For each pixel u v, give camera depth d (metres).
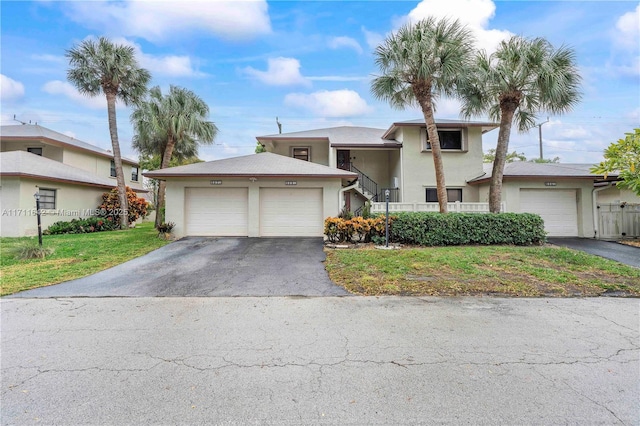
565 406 2.27
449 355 3.08
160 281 6.16
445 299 4.93
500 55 10.81
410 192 15.16
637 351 3.17
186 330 3.76
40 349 3.23
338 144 15.48
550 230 12.95
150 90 16.22
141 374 2.73
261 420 2.14
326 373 2.75
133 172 25.12
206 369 2.82
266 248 9.66
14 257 8.29
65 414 2.20
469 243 10.43
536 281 5.89
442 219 10.33
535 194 13.04
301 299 5.02
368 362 2.95
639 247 10.22
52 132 19.56
